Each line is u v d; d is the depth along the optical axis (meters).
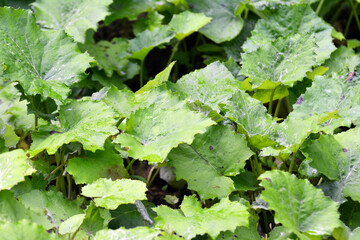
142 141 1.41
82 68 1.45
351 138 1.42
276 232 1.34
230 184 1.41
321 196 1.32
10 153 1.33
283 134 1.44
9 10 1.45
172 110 1.42
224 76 1.56
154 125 1.42
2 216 1.28
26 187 1.38
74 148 1.45
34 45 1.46
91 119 1.40
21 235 1.23
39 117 1.47
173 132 1.39
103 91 1.54
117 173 1.42
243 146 1.44
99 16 1.65
